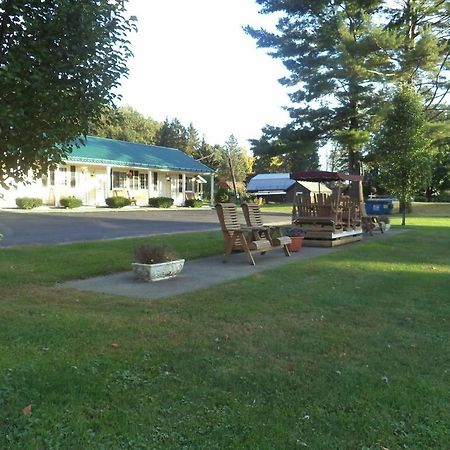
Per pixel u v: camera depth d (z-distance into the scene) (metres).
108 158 33.53
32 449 2.79
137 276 7.91
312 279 8.15
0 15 4.38
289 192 59.41
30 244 12.10
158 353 4.38
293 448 2.90
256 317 5.67
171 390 3.63
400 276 8.55
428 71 28.16
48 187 30.30
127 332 4.98
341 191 15.27
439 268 9.53
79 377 3.76
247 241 11.02
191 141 86.31
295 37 30.08
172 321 5.44
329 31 28.98
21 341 4.59
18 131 4.64
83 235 14.88
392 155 21.14
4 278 7.61
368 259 10.74
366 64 27.58
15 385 3.59
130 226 18.81
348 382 3.85
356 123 30.62
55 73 4.65
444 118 29.95
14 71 4.30
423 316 5.85
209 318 5.59
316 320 5.60
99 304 6.20
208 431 3.06
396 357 4.45
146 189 37.62
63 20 4.49
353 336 5.04
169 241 12.98
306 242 13.66
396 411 3.39
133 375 3.87
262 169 81.44
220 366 4.12
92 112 5.11
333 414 3.32
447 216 30.59
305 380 3.88
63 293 6.81
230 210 10.32
